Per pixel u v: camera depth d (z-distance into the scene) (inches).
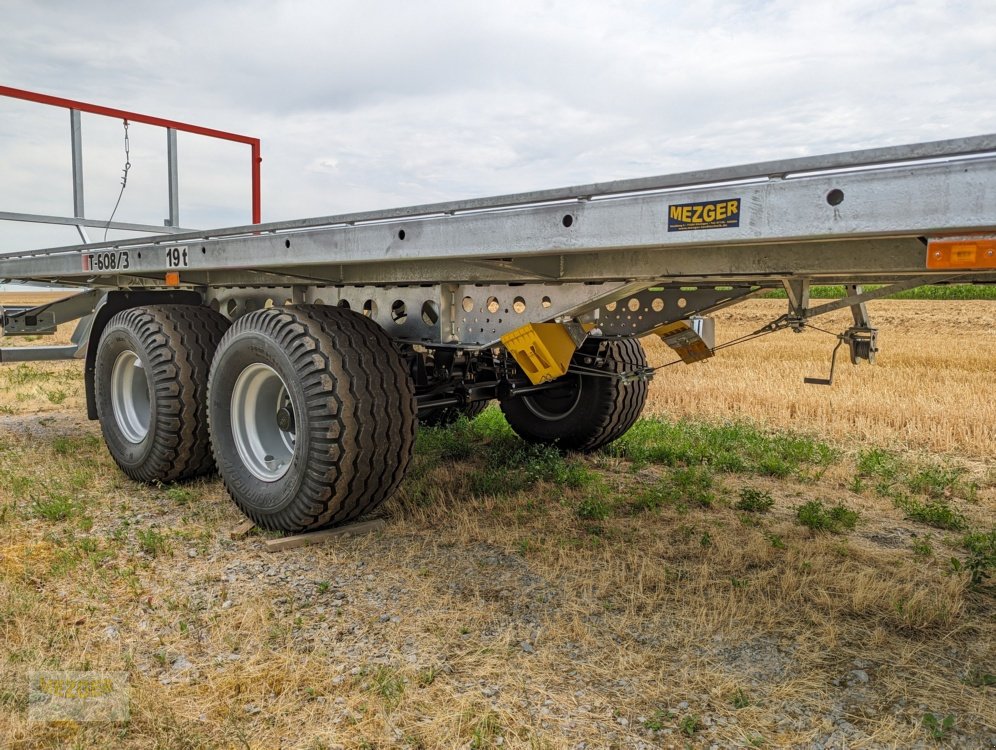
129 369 195.5
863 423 273.0
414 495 172.7
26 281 253.0
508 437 239.9
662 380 370.3
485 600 120.6
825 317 721.0
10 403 319.6
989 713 90.7
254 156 296.0
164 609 116.6
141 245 188.7
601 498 175.0
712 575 131.4
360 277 165.2
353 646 105.5
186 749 82.4
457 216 120.3
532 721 88.3
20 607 113.3
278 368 144.5
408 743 83.8
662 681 97.1
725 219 91.5
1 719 87.3
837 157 81.4
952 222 75.4
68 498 170.7
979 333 609.3
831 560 137.2
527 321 142.3
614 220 101.9
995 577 132.0
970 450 240.5
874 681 97.9
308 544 144.9
